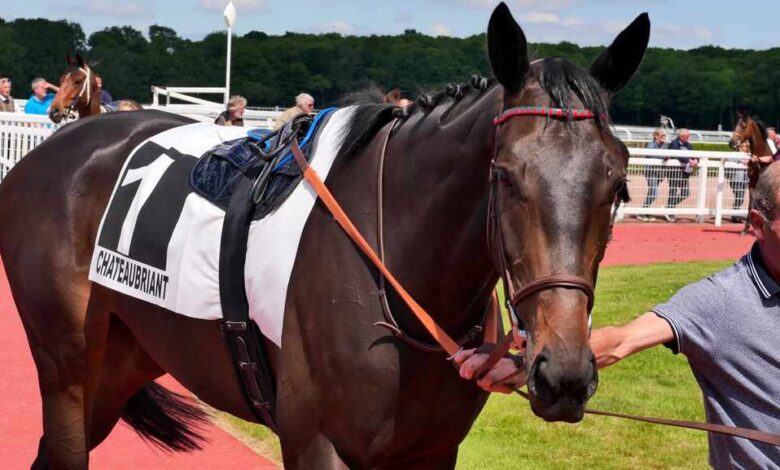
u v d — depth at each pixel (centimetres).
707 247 1240
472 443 447
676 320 228
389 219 238
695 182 1552
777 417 223
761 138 1338
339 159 252
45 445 325
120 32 3897
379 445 235
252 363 261
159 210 287
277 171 263
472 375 220
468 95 231
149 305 290
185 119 350
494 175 201
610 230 198
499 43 205
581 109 196
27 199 327
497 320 254
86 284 312
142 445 443
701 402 521
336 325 234
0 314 700
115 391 333
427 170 231
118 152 321
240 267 258
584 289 187
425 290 232
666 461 427
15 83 3775
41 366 324
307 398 242
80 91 1177
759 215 219
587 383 183
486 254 225
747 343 222
